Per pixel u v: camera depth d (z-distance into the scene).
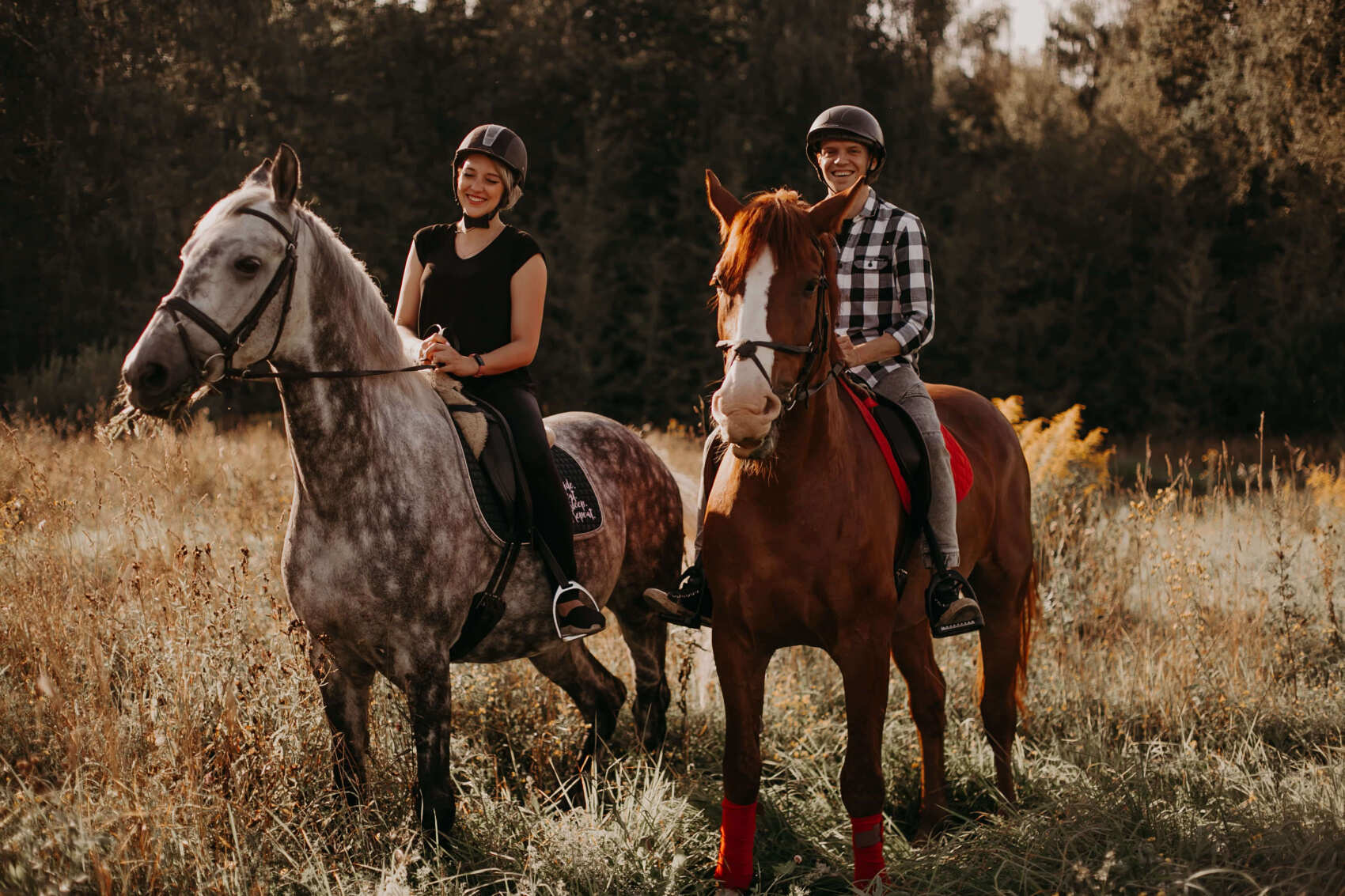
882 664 3.13
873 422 3.38
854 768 3.05
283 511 5.61
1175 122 28.88
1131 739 4.36
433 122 28.66
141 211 20.95
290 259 2.91
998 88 36.56
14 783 3.24
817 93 28.19
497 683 4.52
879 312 3.79
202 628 3.76
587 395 26.84
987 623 4.15
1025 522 4.24
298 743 3.48
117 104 21.17
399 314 3.79
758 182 27.92
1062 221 28.89
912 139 30.25
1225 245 28.44
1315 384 25.16
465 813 3.40
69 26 20.86
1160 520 6.67
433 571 3.18
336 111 26.80
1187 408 27.08
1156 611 6.04
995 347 28.38
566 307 26.80
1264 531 6.54
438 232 3.75
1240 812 3.32
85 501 5.31
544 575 3.58
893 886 2.96
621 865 3.16
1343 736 4.46
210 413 15.13
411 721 3.54
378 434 3.14
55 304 21.12
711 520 3.20
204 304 2.72
